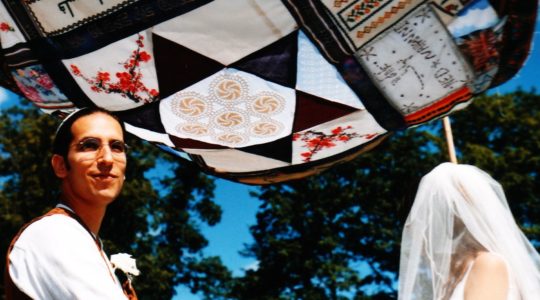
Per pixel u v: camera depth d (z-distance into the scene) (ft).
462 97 9.87
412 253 8.55
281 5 8.79
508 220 8.45
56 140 7.56
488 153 66.64
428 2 8.66
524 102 75.51
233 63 9.69
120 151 7.60
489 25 8.73
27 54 9.77
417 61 9.39
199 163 11.97
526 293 7.79
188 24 9.08
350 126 10.74
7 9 9.20
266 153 11.50
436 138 70.44
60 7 9.01
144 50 9.54
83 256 6.57
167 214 74.38
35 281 6.45
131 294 8.05
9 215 60.34
